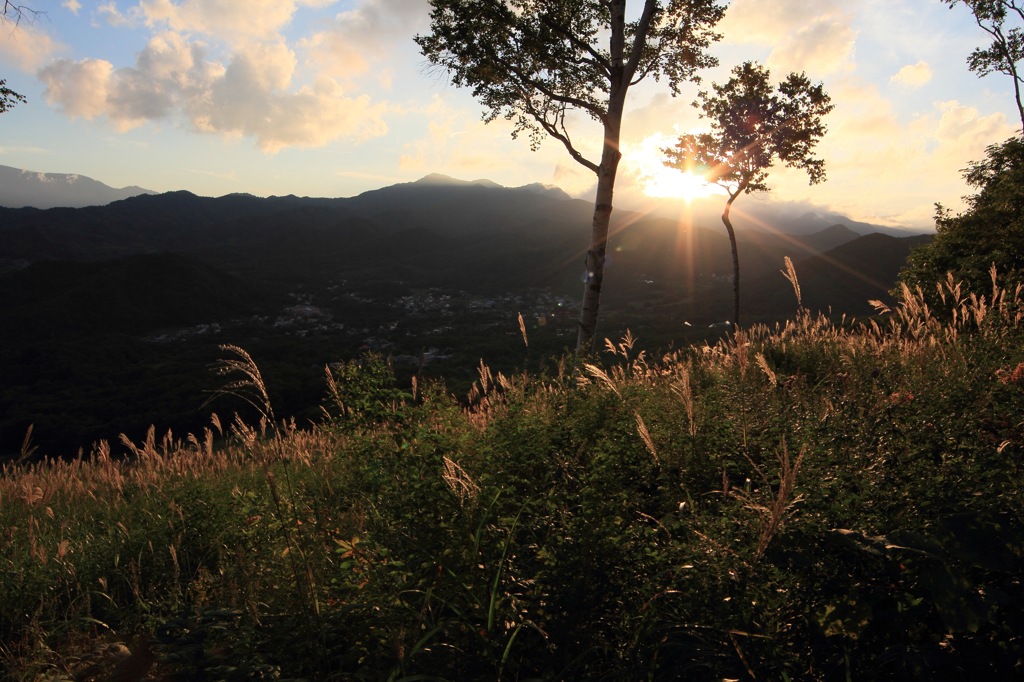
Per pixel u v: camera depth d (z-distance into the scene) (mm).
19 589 4055
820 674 2135
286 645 2400
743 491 2850
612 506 2896
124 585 4387
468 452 3834
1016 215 20344
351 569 2896
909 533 2225
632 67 12742
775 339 7922
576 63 14047
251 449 3941
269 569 3371
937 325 6656
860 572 2248
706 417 4180
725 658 2148
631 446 3801
